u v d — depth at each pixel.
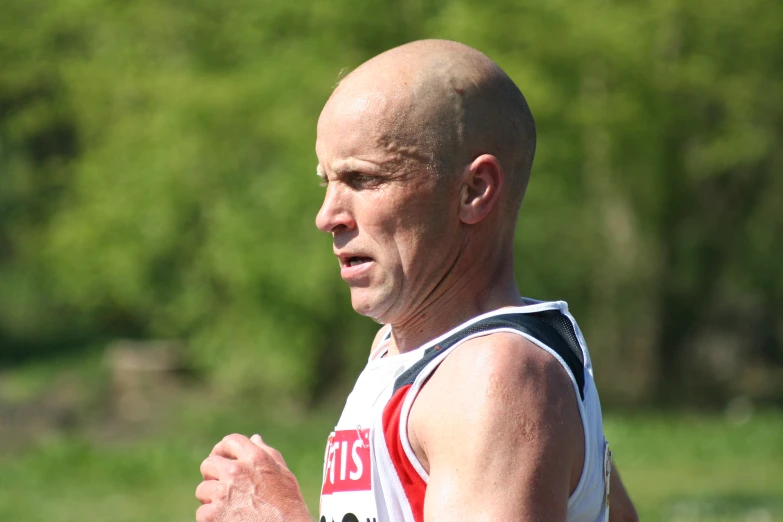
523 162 6.78
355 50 55.97
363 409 6.60
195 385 66.81
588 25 53.53
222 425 55.97
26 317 91.56
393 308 6.76
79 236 60.34
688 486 38.78
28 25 64.62
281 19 55.59
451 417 5.91
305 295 55.59
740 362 87.50
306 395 61.34
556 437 5.86
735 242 69.81
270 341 58.69
